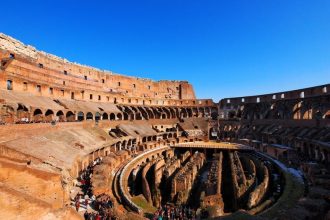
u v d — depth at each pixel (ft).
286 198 92.12
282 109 262.26
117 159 154.51
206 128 305.53
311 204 74.79
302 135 190.29
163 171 144.66
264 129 254.27
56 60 230.27
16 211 52.80
